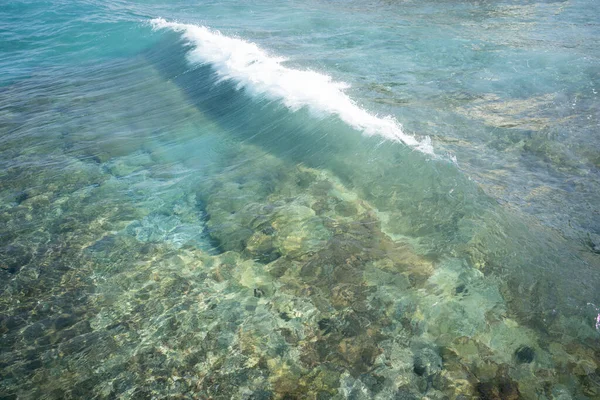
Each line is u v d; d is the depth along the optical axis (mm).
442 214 5418
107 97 9898
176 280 4914
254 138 7523
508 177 6082
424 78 9289
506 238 5039
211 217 5832
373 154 6492
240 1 17969
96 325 4398
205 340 4215
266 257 5121
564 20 12641
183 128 8172
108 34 14297
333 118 7324
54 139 8008
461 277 4656
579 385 3670
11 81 11109
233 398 3705
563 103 8031
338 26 13367
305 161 6723
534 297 4402
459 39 11508
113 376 3904
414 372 3820
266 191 6230
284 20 14508
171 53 12086
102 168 7070
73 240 5527
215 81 9695
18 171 6984
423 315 4309
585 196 5695
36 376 3898
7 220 5883
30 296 4727
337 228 5418
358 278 4742
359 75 9500
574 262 4742
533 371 3785
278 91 8508
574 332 4078
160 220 5844
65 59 12727
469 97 8383
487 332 4117
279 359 4008
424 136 7027
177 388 3797
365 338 4137
